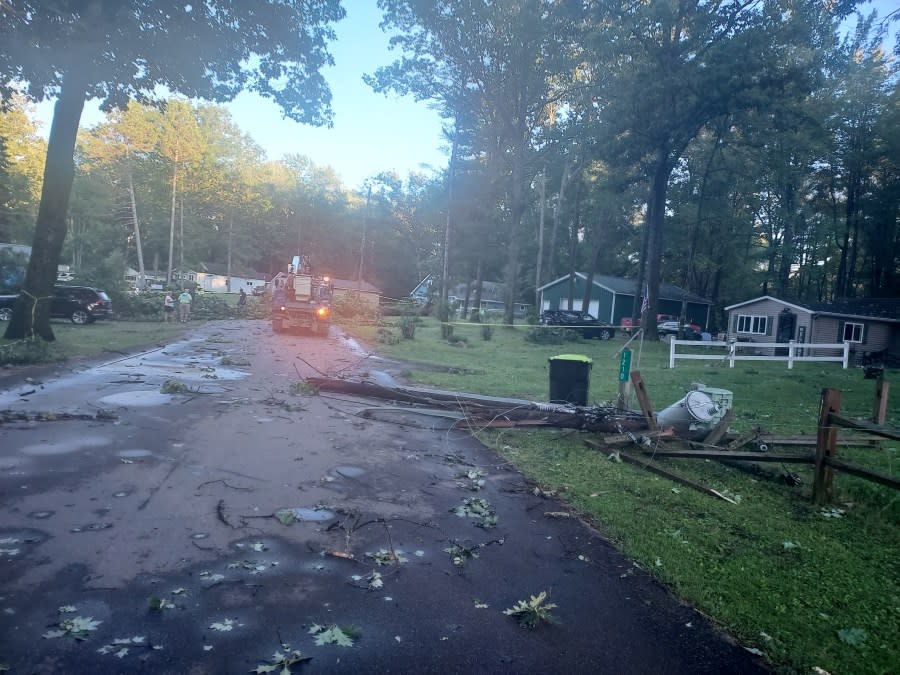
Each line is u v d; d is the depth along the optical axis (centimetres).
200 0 1642
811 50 2728
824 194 4891
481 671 312
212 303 3562
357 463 680
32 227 5128
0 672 280
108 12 1495
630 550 484
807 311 3209
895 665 340
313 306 2481
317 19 1834
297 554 433
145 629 323
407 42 3712
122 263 3522
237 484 573
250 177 6956
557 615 376
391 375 1499
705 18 2677
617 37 2756
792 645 357
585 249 6053
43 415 779
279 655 308
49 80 1522
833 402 622
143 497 520
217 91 1841
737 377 1791
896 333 2938
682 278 5538
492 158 4497
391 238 8856
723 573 449
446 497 590
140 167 5547
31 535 427
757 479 712
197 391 1045
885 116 4022
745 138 3303
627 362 954
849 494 649
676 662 334
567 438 870
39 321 1619
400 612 364
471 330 3647
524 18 3225
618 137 2986
